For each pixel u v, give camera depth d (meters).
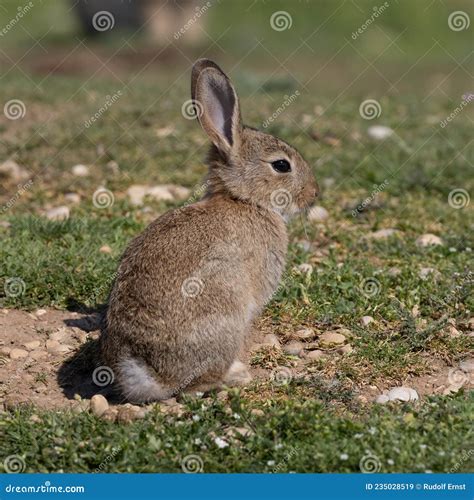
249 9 67.75
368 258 23.75
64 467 14.63
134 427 15.33
